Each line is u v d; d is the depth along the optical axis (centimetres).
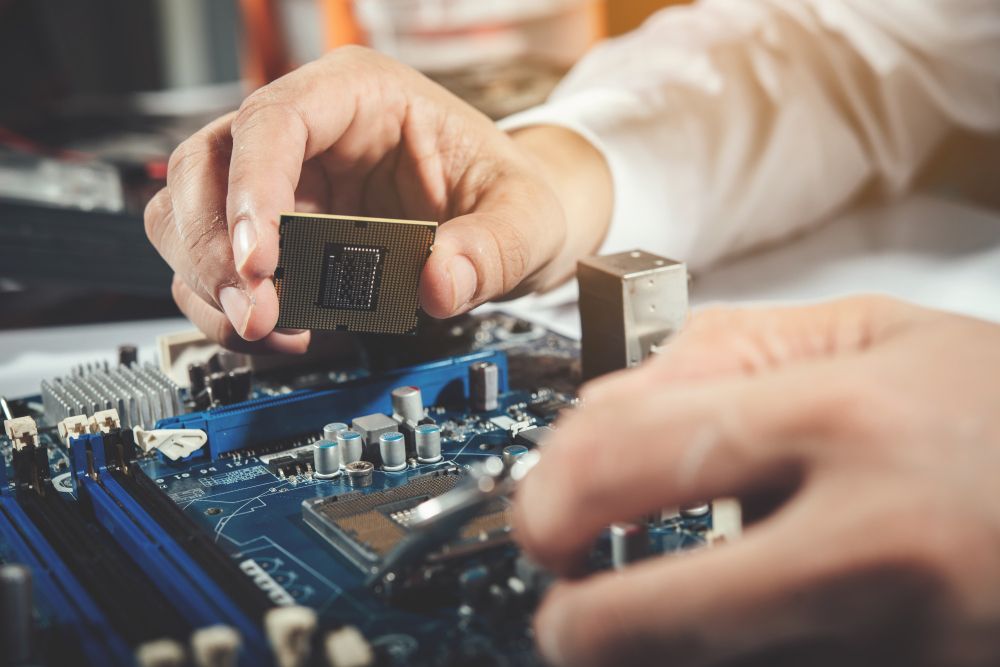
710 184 59
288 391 46
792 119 62
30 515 38
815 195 64
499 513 37
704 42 64
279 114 41
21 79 75
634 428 31
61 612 34
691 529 37
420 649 33
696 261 61
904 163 68
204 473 41
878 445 30
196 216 41
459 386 44
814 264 61
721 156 60
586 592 30
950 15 66
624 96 59
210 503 39
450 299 40
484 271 41
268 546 37
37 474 39
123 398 42
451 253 40
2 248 56
